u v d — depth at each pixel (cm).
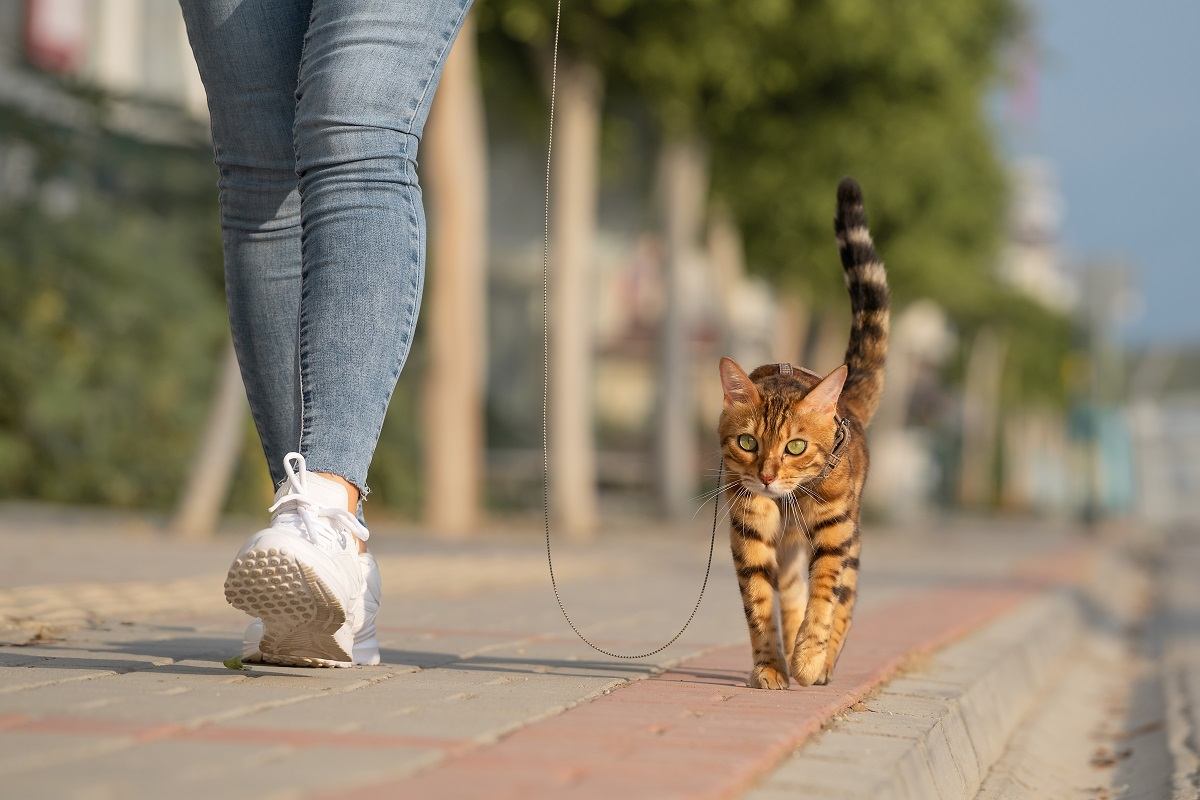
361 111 391
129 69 2503
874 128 2200
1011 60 2250
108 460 1767
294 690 371
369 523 1877
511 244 3512
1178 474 7350
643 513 2714
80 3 2411
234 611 642
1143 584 1942
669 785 269
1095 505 4103
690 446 2489
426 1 395
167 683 377
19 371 1706
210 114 424
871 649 577
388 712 338
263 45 411
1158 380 8294
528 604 773
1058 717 662
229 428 1454
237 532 1498
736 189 2416
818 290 2709
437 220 1712
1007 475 6950
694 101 2114
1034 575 1439
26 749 274
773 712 374
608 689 410
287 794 245
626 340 3525
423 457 2222
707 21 1903
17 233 1764
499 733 317
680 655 528
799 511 462
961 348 5700
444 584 885
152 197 2053
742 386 466
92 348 1758
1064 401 6400
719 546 1769
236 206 427
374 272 391
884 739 363
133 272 1809
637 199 3366
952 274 2681
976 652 645
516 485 2545
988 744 490
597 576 1089
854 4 1914
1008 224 3053
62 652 450
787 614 495
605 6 1822
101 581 781
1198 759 552
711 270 2677
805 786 294
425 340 1903
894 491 3900
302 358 394
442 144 1684
